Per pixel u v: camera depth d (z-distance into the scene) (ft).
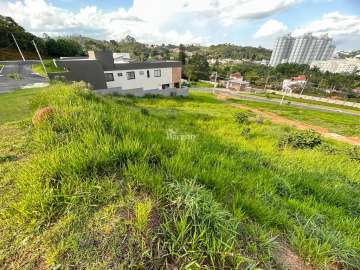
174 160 7.36
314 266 4.83
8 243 4.37
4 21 132.87
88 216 4.95
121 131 9.09
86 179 5.91
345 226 7.12
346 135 47.73
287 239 5.62
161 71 85.92
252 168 11.09
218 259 4.19
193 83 188.55
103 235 4.47
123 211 5.11
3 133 11.48
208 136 20.93
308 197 9.13
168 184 5.86
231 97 127.75
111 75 72.43
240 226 5.35
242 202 6.20
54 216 4.94
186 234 4.53
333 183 11.85
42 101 18.25
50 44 143.23
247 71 249.14
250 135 27.63
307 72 228.43
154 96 73.46
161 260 4.10
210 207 5.07
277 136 26.73
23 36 132.98
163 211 5.12
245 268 4.12
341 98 172.45
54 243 4.34
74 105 13.87
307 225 6.23
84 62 61.26
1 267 3.96
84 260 4.01
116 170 6.60
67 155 6.66
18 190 5.97
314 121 63.72
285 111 84.64
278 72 245.24
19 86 51.26
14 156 8.51
